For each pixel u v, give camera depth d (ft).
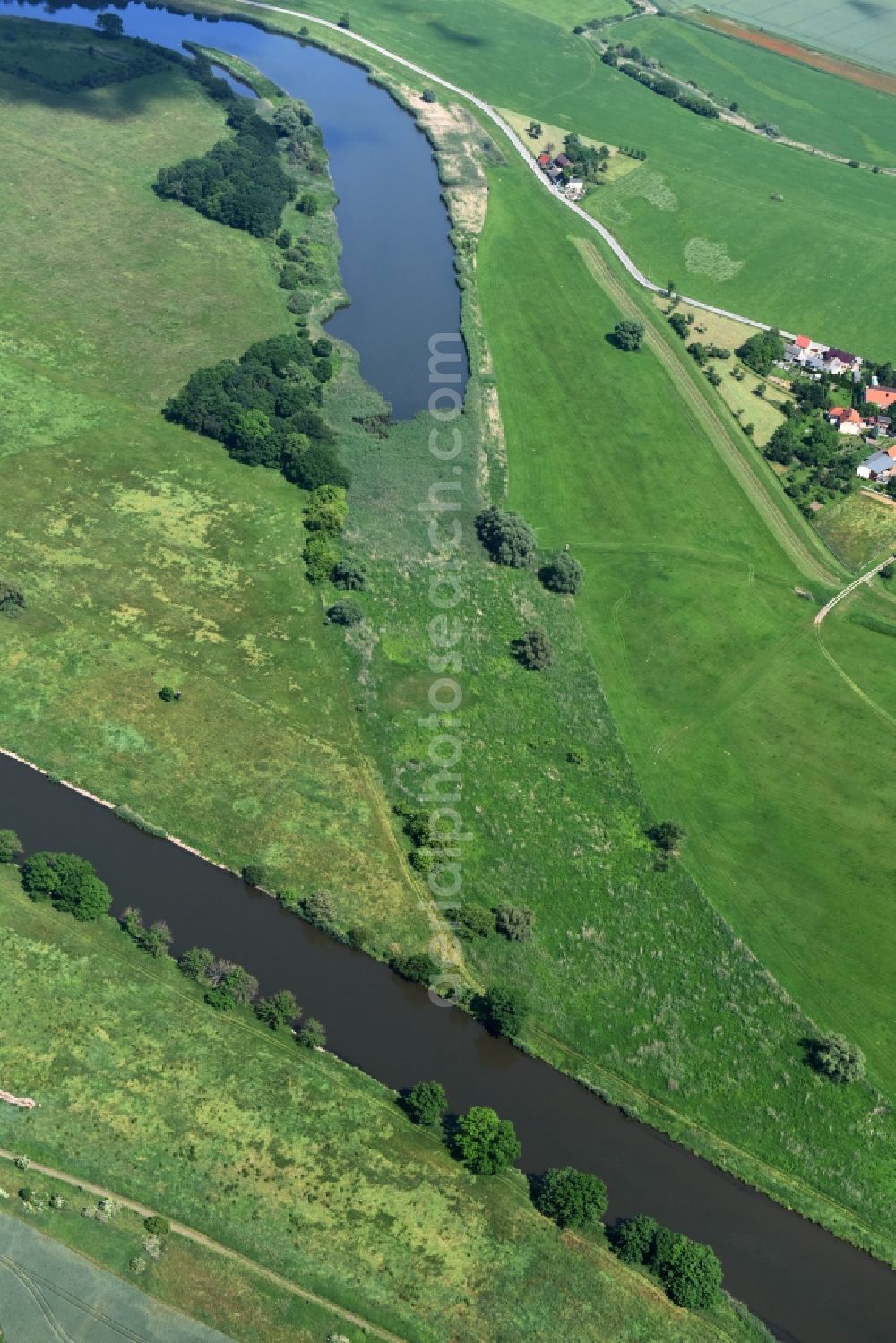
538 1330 414.21
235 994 501.15
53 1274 414.62
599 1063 502.79
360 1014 510.17
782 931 560.61
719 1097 495.41
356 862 566.36
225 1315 409.49
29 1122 451.94
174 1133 454.40
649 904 565.12
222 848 566.36
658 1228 441.27
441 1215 441.68
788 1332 429.38
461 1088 489.67
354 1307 414.21
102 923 525.75
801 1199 466.29
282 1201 439.22
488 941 539.29
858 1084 503.61
